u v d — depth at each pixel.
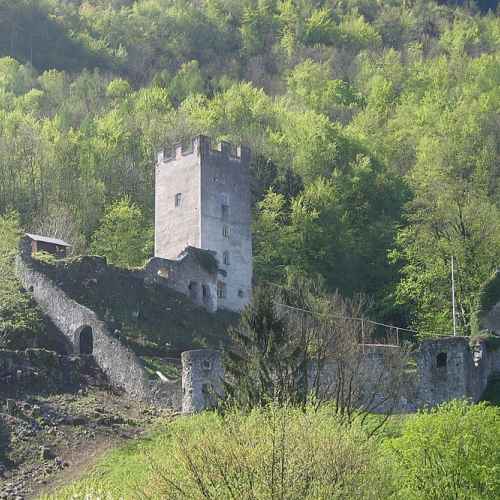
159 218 115.75
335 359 73.06
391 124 183.75
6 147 145.00
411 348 89.75
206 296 109.00
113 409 83.00
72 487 62.66
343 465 49.25
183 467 48.91
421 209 131.75
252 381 66.25
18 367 84.19
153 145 160.12
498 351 85.94
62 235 123.00
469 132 162.38
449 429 59.34
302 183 150.38
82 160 148.50
